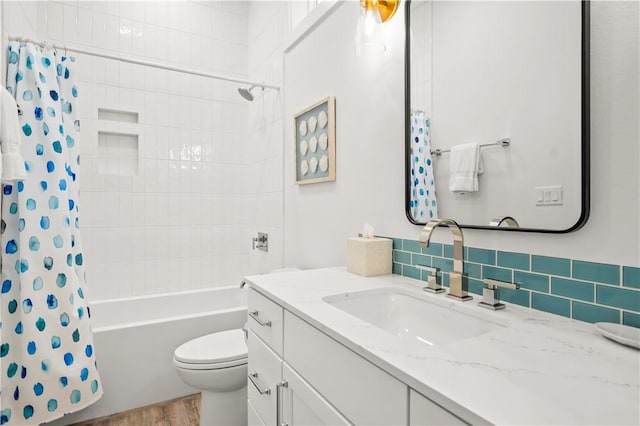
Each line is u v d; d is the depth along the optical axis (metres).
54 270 1.67
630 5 0.74
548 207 0.88
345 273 1.40
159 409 2.00
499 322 0.86
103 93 2.55
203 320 2.21
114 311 2.47
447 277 1.16
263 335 1.18
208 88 2.96
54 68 1.81
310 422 0.90
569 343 0.70
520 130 0.94
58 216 1.70
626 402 0.49
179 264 2.84
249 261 3.06
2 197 1.61
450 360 0.63
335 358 0.79
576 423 0.44
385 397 0.65
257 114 2.87
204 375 1.58
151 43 2.74
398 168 1.37
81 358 1.72
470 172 1.08
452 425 0.51
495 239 1.01
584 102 0.79
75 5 2.48
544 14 0.89
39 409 1.60
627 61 0.74
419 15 1.26
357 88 1.60
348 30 1.67
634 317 0.73
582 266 0.82
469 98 1.08
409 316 1.11
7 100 1.24
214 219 2.99
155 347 2.07
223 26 3.03
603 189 0.78
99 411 1.92
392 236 1.40
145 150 2.71
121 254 2.63
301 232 2.11
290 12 2.33
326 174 1.81
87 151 2.51
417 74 1.27
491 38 1.02
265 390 1.16
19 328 1.60
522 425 0.44
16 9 1.87
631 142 0.73
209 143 2.96
